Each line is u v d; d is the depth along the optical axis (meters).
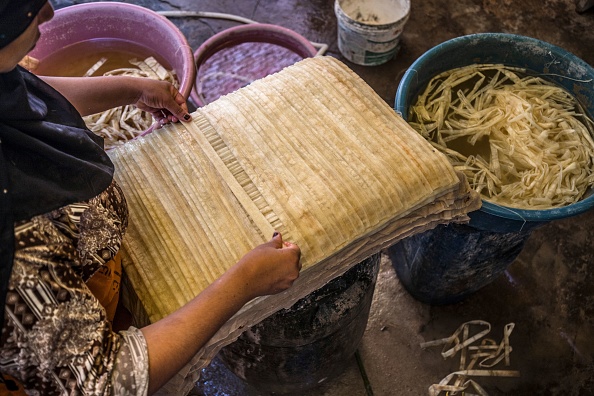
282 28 2.41
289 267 0.98
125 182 1.16
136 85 1.22
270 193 1.12
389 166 1.16
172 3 2.89
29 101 0.79
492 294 2.12
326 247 1.08
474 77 1.78
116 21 1.96
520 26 2.88
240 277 0.92
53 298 0.72
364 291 1.40
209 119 1.24
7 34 0.66
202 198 1.14
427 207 1.22
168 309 1.03
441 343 2.02
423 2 2.92
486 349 2.02
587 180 1.59
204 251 1.08
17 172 0.72
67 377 0.74
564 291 2.13
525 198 1.58
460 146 1.68
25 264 0.69
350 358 1.93
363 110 1.25
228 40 2.43
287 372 1.60
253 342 1.43
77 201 0.80
